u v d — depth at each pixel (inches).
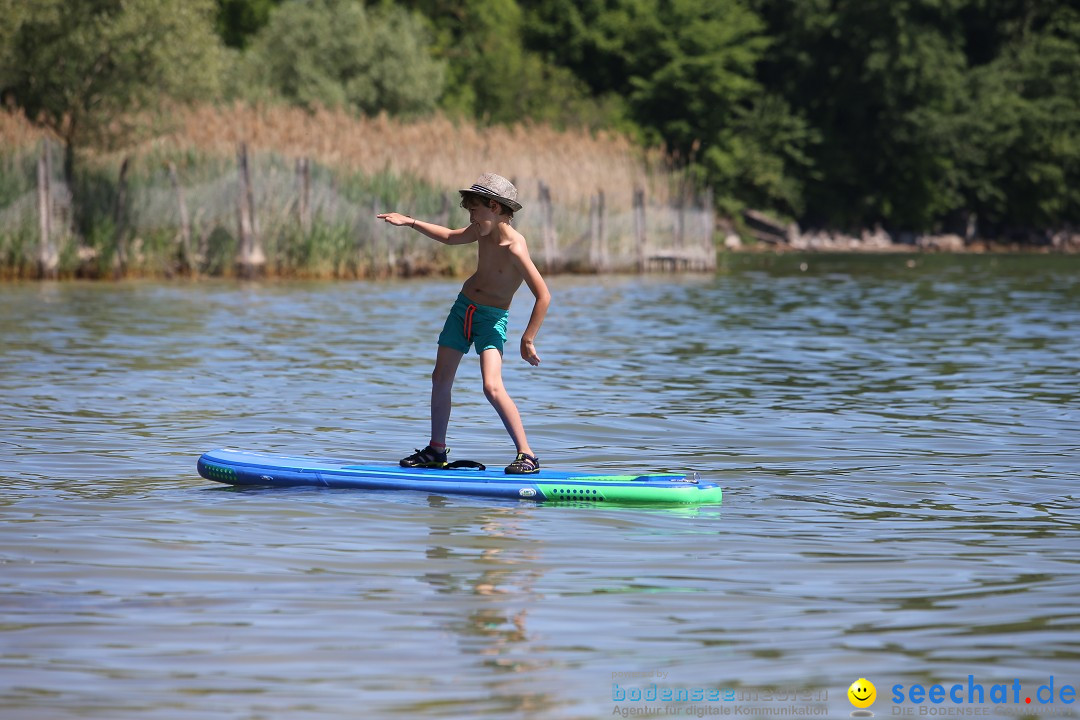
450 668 661.9
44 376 1804.9
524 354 1133.7
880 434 1438.2
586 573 843.4
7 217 3693.4
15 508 1015.6
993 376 1977.1
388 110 6481.3
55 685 634.2
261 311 2886.3
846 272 5300.2
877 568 863.7
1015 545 931.3
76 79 4045.3
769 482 1167.0
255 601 772.0
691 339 2503.7
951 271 5452.8
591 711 607.8
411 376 1883.6
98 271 3816.4
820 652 690.2
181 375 1847.9
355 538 930.7
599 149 5118.1
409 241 4247.0
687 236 5118.1
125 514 1000.2
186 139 4158.5
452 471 1111.0
